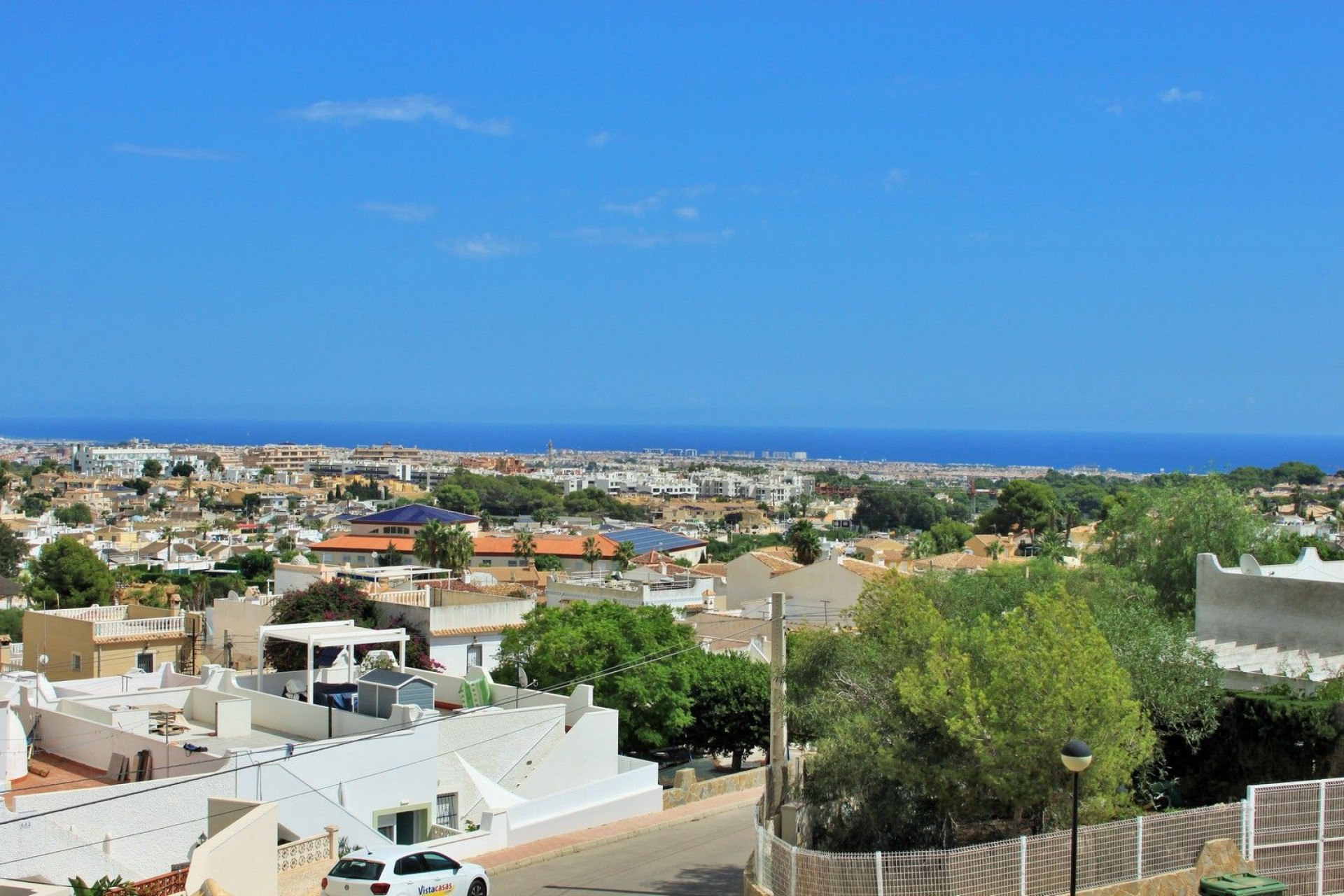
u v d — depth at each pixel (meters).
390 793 33.44
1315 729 28.23
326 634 40.50
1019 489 193.50
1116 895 22.70
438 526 103.38
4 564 157.62
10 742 31.00
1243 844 23.92
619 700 44.25
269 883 25.05
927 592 39.31
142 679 41.59
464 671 53.16
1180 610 49.78
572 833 35.81
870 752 27.42
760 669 48.75
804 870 23.19
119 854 27.41
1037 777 24.53
